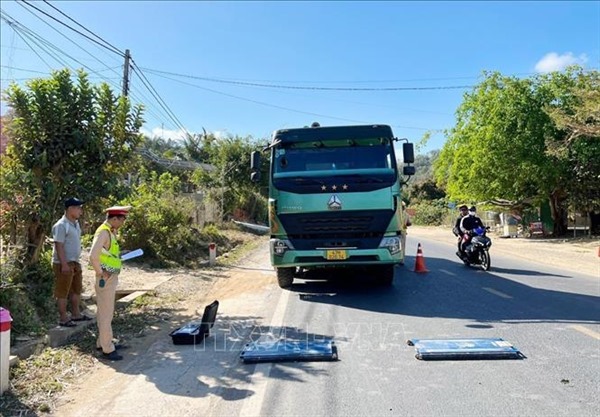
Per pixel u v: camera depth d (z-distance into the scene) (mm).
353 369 5422
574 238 25656
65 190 8250
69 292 7453
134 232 14742
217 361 5840
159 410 4480
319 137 9961
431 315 8016
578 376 5059
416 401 4512
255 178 10508
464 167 27891
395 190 9469
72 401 4770
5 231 7781
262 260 17500
